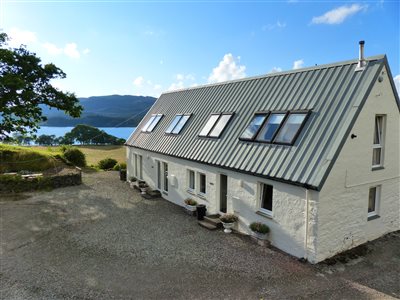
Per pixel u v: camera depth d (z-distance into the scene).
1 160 25.36
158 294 8.44
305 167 10.21
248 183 12.47
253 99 15.16
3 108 22.59
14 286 8.91
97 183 24.02
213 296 8.30
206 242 12.11
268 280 9.06
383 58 10.74
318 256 9.95
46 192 20.77
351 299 8.07
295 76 13.84
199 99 19.89
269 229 11.57
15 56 22.19
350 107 10.42
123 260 10.59
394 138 12.38
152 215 15.86
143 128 24.09
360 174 11.02
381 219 12.36
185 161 16.78
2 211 16.36
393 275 9.36
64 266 10.19
